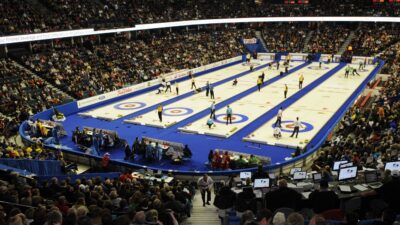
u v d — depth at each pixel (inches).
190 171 861.2
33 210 323.6
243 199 423.5
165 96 1662.2
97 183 593.3
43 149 959.6
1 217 293.1
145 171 840.3
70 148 1024.2
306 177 594.6
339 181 539.2
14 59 1641.2
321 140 1056.2
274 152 1012.5
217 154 898.1
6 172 565.3
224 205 477.7
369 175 517.0
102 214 290.7
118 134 1173.7
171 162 949.2
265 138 1109.7
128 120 1296.8
